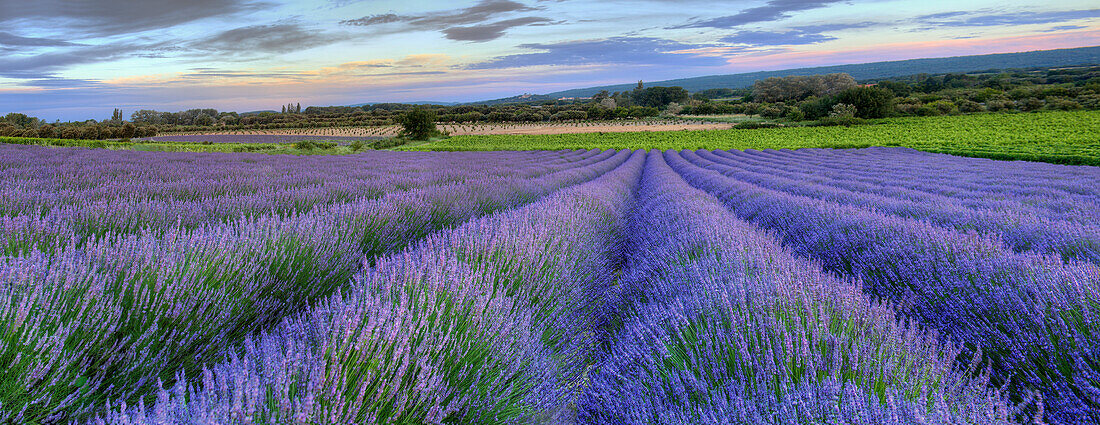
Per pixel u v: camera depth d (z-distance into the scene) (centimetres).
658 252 406
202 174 988
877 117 8475
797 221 572
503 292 256
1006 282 268
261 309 263
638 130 8400
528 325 235
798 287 237
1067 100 7988
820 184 1234
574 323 289
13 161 1131
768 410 150
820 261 419
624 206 859
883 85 13362
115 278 216
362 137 8019
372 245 425
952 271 308
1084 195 936
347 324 159
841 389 150
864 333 192
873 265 379
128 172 970
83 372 169
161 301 204
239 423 124
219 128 10462
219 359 216
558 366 234
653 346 211
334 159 1977
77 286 196
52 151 1697
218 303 227
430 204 585
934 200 795
